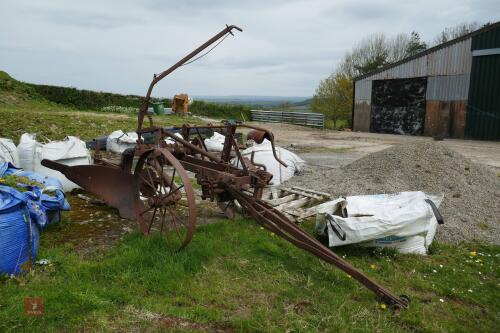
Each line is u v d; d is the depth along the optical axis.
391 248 4.34
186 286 3.40
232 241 4.41
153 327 2.82
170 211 4.34
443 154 7.00
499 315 3.30
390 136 19.91
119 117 17.16
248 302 3.24
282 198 5.96
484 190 6.34
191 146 4.89
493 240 4.91
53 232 4.46
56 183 4.74
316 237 4.73
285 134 19.64
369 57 35.72
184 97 23.33
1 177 4.13
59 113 15.51
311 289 3.49
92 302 3.02
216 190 4.43
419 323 3.09
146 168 4.80
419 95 20.28
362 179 6.75
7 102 18.89
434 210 4.55
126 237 4.30
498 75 17.28
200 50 4.43
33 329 2.69
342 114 30.86
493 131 17.72
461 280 3.84
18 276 3.35
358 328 2.95
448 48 18.88
